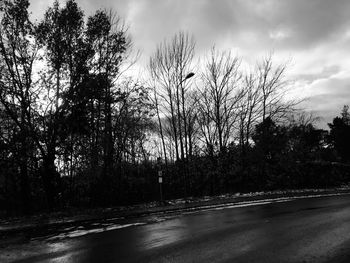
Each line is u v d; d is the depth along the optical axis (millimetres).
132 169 30734
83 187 26875
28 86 24562
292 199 26031
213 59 41875
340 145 68062
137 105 29516
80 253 10695
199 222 16234
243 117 41938
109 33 27531
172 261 9211
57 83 25438
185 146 36688
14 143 23906
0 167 24203
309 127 65250
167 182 32250
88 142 26781
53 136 24875
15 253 11117
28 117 24422
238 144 40688
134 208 23859
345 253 9492
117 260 9625
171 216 19219
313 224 14328
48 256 10469
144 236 13141
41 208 25859
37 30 24938
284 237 11922
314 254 9484
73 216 20281
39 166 25094
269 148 40594
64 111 25297
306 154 43250
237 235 12570
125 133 29531
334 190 33844
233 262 8891
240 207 22250
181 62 38438
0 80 24109
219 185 36500
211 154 37500
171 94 38438
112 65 27672
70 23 25906
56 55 25500
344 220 14977
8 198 25984
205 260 9188
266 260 8992
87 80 25906
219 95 42125
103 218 19359
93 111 26391
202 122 40719
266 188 38312
